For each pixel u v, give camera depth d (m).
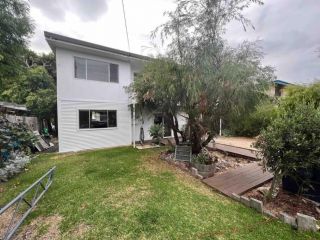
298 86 7.99
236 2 5.58
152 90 6.35
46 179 5.16
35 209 3.67
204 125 6.43
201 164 5.74
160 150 8.96
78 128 9.28
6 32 7.21
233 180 5.03
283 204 3.83
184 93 5.93
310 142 3.33
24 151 7.92
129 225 3.06
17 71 8.33
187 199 3.98
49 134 14.66
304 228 2.98
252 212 3.57
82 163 6.68
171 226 3.04
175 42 5.95
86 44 8.62
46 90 14.12
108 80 10.08
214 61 5.64
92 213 3.41
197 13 5.76
